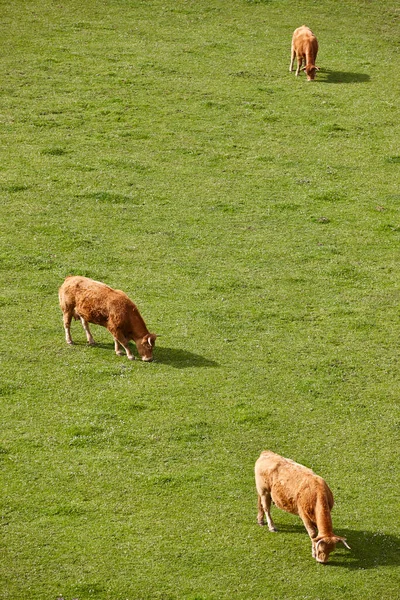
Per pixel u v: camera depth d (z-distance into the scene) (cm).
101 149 3438
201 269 2712
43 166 3294
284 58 4297
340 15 4891
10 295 2517
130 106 3781
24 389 2109
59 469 1848
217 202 3117
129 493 1792
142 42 4397
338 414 2075
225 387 2152
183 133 3584
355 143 3562
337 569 1625
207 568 1617
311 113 3775
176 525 1714
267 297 2580
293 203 3131
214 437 1970
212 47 4372
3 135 3506
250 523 1731
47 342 2306
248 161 3406
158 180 3244
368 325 2459
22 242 2806
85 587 1562
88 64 4141
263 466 1659
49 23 4550
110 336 2370
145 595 1553
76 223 2938
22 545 1647
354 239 2933
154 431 1981
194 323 2425
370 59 4338
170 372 2200
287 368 2248
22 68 4066
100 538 1672
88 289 2202
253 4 4950
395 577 1612
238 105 3822
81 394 2100
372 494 1819
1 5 4731
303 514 1606
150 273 2672
